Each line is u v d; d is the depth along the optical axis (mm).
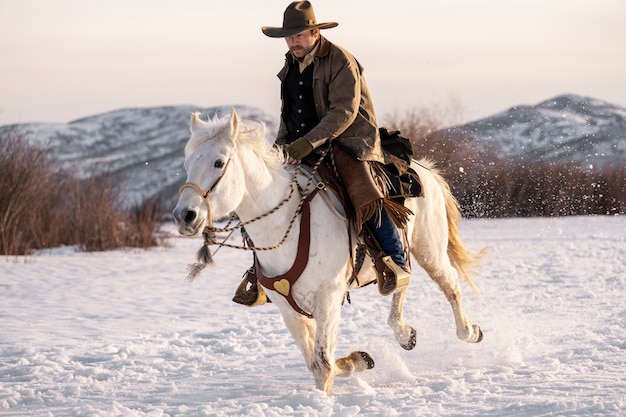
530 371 6688
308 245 5746
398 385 6410
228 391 6449
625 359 7016
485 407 5430
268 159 5758
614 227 24719
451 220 7840
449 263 7641
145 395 6418
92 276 15570
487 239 21203
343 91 6055
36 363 7727
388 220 6285
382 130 6871
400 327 7402
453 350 7926
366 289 12992
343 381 6648
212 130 5438
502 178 28328
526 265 15680
